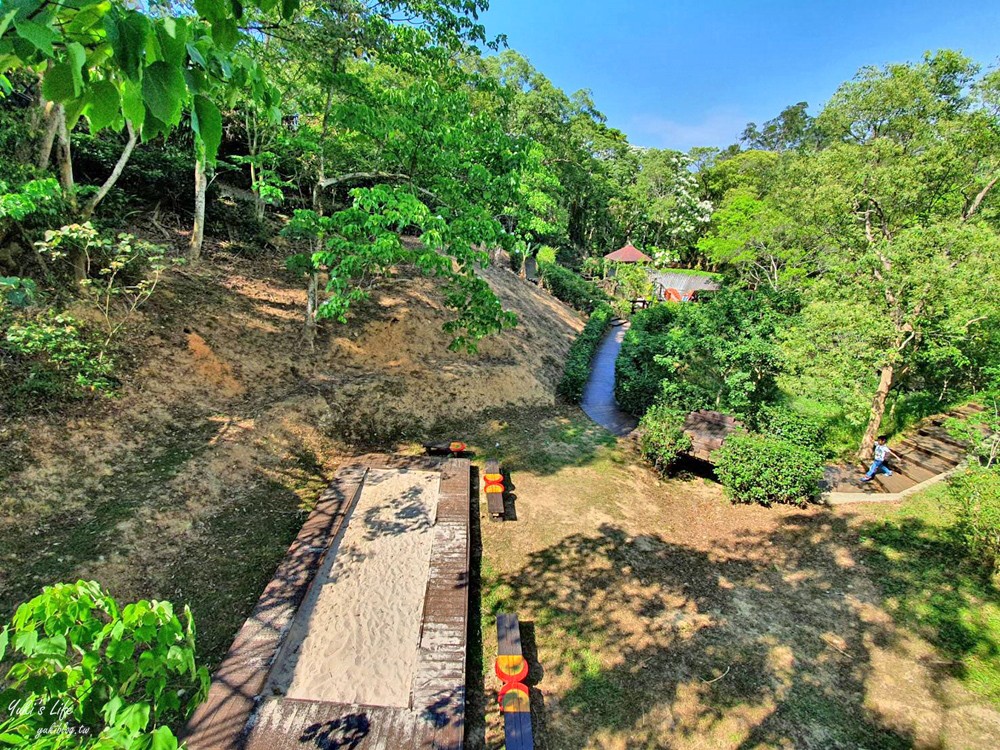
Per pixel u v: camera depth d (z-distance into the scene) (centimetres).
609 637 569
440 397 1108
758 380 1139
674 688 511
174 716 411
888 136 1229
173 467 680
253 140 1220
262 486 741
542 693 497
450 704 438
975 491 722
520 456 978
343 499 729
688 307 1395
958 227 909
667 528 793
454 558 629
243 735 398
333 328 1113
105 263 850
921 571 689
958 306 859
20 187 630
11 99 827
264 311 1045
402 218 668
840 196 1114
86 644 145
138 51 109
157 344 820
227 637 507
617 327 2381
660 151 4234
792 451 872
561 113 2664
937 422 1170
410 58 826
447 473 834
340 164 1114
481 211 768
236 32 142
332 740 400
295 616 519
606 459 1007
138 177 1089
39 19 103
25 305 679
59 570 508
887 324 913
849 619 612
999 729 478
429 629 518
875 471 945
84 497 594
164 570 561
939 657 558
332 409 935
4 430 592
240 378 890
